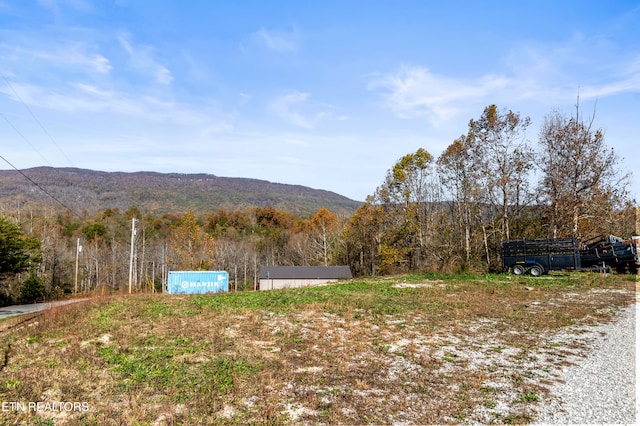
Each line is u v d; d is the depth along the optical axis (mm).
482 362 9875
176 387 8367
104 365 9781
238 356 10430
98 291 41969
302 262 66500
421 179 44781
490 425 6777
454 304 17281
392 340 11883
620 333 12234
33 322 15750
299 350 10992
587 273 25703
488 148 34250
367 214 48156
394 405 7543
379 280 27938
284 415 7148
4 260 35406
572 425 6691
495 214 36812
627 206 30531
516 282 23062
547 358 10078
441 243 40531
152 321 14812
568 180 30297
